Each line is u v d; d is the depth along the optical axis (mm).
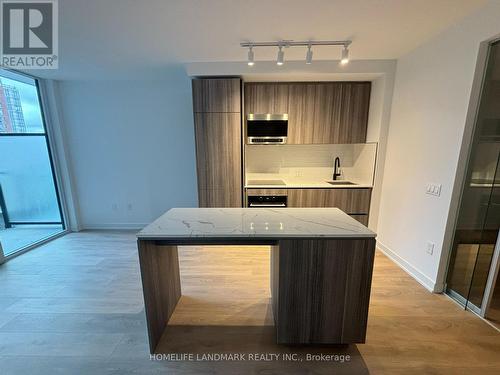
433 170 2266
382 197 3158
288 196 3334
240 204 3314
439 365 1496
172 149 3951
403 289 2303
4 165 3514
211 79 3004
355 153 3709
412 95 2568
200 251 3215
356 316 1520
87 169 3998
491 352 1586
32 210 3812
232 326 1831
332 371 1458
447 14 1882
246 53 2648
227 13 1853
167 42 2355
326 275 1471
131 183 4070
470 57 1880
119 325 1844
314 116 3328
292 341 1568
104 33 2148
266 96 3289
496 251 1785
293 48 2518
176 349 1618
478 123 1904
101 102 3787
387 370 1463
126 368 1479
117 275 2598
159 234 1453
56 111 3666
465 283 2055
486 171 1849
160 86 3738
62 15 1853
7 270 2713
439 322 1857
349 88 3256
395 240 2865
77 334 1753
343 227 1546
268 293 2266
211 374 1441
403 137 2719
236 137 3145
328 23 2018
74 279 2516
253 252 3186
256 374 1440
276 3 1729
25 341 1689
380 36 2258
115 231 4059
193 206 4129
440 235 2180
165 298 1814
